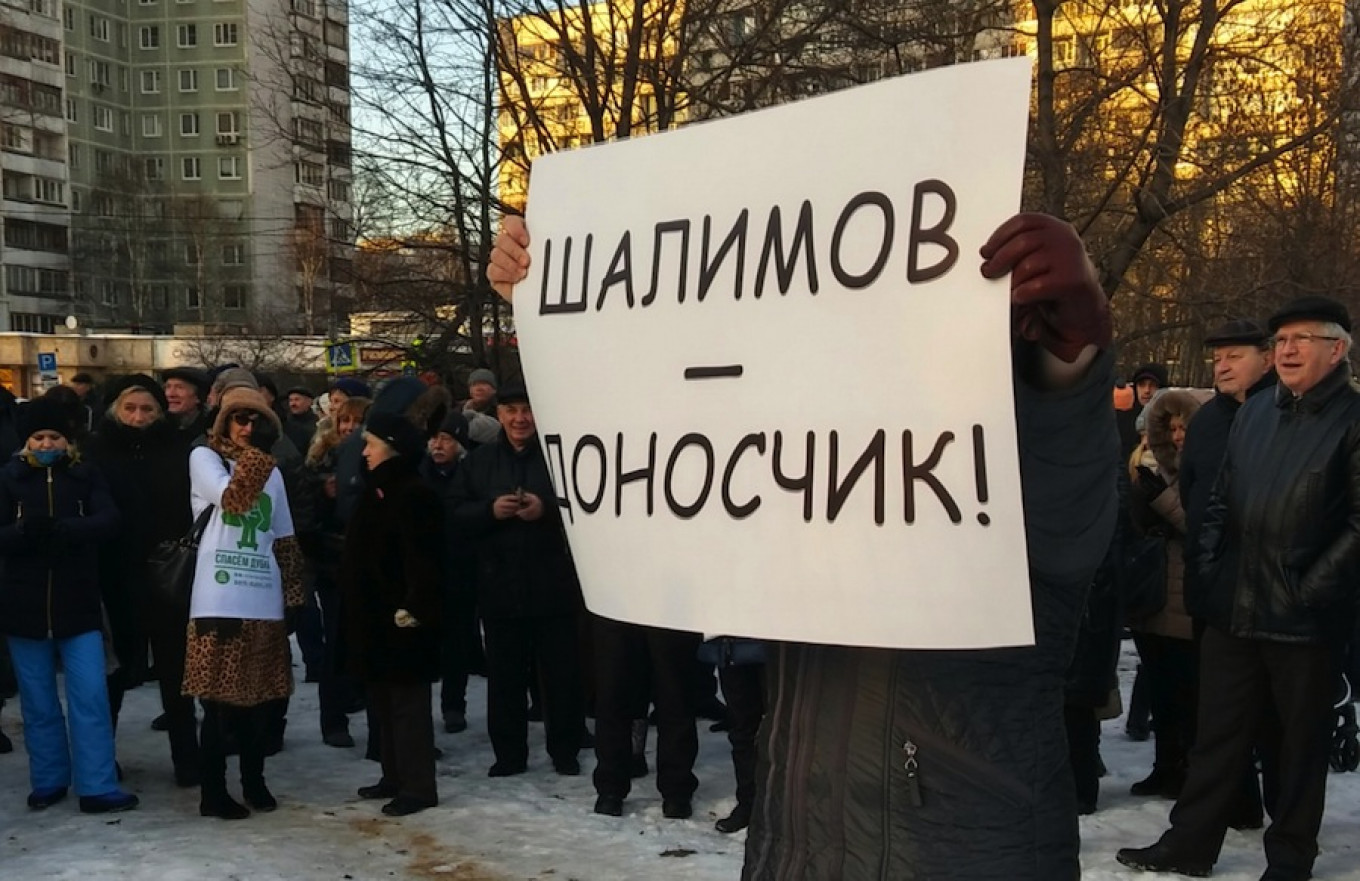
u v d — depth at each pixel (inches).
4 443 267.1
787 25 531.8
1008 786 68.1
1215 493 170.4
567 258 89.4
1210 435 181.3
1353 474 153.6
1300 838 162.4
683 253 82.5
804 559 74.7
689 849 184.2
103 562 224.7
